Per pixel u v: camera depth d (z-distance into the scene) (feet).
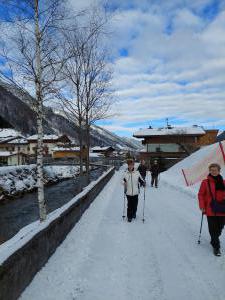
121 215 36.94
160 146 185.37
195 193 52.65
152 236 27.35
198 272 19.36
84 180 116.78
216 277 18.62
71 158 260.62
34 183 96.17
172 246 24.50
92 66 62.13
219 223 22.57
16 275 15.48
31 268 17.75
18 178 88.22
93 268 19.97
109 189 67.31
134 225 31.55
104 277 18.65
